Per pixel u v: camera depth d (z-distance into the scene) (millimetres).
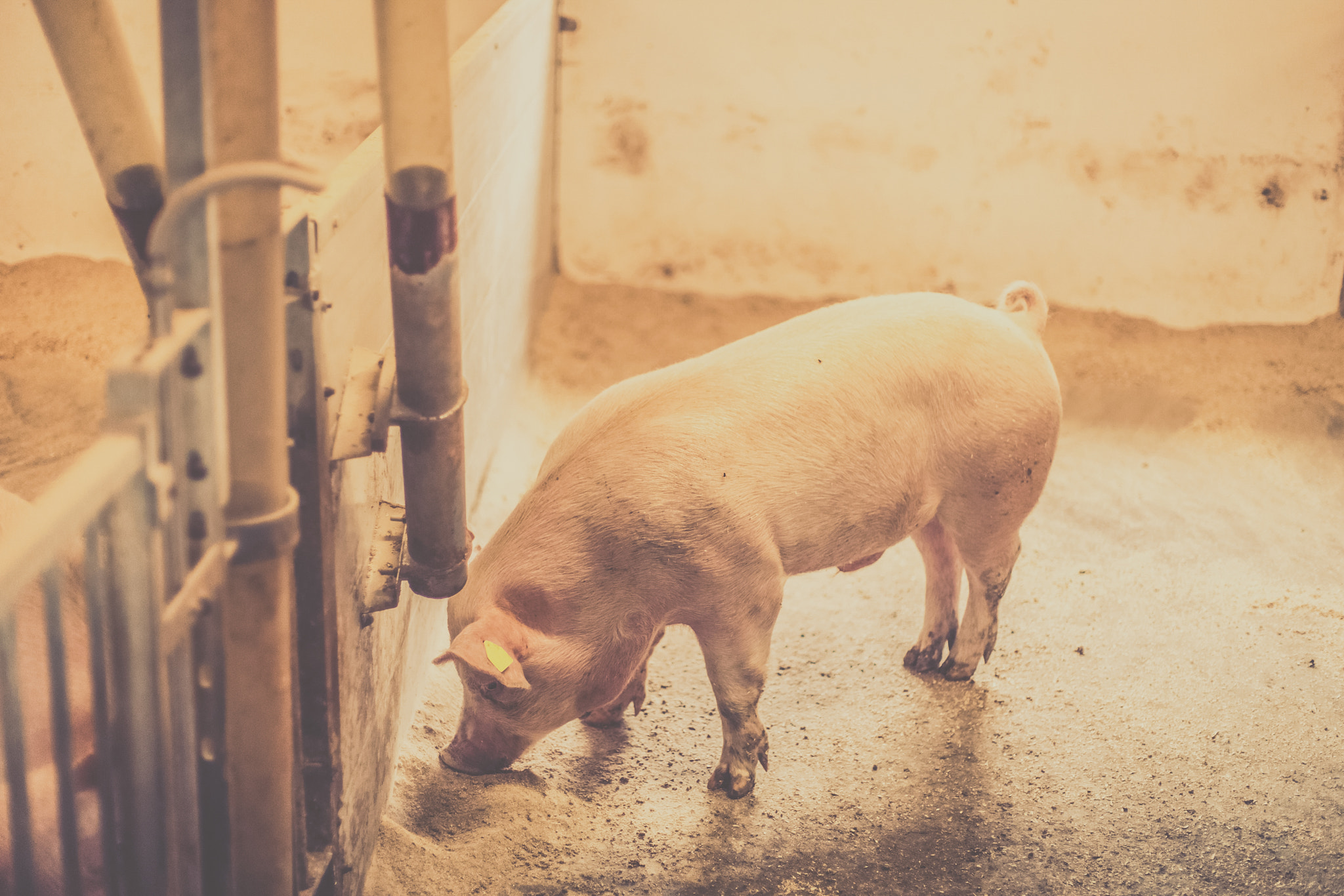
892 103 5977
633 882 2674
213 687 1508
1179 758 3152
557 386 5395
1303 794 3006
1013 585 4020
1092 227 6039
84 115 1631
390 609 2447
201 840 1693
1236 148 5836
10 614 1142
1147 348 5816
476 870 2658
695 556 2678
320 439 1822
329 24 5871
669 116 6102
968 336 3008
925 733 3262
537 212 5410
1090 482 4785
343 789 2205
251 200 1385
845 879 2711
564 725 3186
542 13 5250
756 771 3080
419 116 1694
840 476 2824
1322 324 5941
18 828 1227
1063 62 5809
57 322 5086
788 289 6320
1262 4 5617
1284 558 4215
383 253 2385
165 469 1266
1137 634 3742
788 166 6145
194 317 1306
